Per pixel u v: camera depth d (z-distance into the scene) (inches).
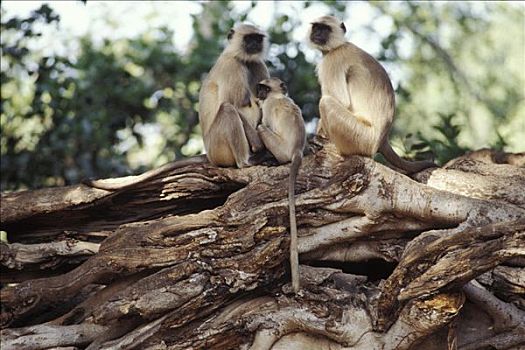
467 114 866.1
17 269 421.7
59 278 391.5
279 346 358.9
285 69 587.5
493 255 316.2
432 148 517.3
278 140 401.1
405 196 360.2
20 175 588.4
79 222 426.9
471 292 352.8
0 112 581.0
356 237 368.5
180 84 636.7
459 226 357.1
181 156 581.0
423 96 926.4
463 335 360.8
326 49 408.8
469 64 979.3
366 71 400.2
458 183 382.9
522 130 914.7
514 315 354.9
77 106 604.4
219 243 361.7
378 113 393.4
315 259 375.2
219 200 412.2
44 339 382.3
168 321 358.0
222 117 403.2
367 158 363.6
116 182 410.3
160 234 370.9
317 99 585.6
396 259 369.7
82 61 629.0
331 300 355.3
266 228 358.3
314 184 375.2
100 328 386.0
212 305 358.3
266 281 357.1
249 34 435.5
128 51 650.8
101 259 380.2
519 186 376.5
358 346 350.6
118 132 631.8
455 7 986.1
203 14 687.1
